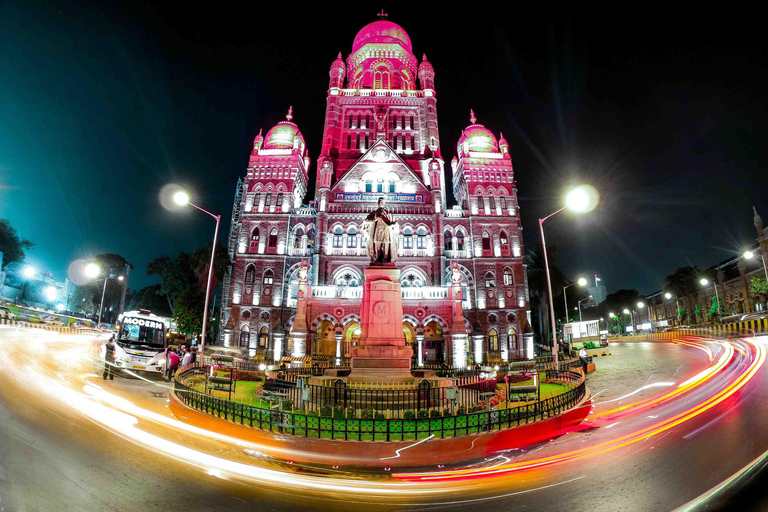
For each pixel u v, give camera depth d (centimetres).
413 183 5475
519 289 5222
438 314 4131
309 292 4159
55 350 2466
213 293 5438
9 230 7944
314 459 1024
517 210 5538
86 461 794
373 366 1934
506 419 1255
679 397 1638
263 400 1592
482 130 6088
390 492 792
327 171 5378
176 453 932
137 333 2708
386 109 6034
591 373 2661
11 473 686
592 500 730
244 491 756
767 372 1855
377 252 2183
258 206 5372
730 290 7725
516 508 706
